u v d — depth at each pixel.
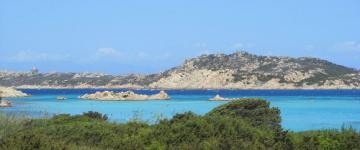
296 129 48.66
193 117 17.61
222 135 16.45
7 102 83.44
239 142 15.91
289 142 16.72
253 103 25.39
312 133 18.23
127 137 16.81
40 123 21.94
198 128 16.66
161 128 17.06
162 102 107.12
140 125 18.81
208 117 17.55
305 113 72.69
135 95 118.75
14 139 13.42
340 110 79.12
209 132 16.52
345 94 164.12
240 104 25.25
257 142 16.23
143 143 16.28
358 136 17.62
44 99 121.25
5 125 19.58
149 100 116.75
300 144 16.88
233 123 17.38
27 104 93.62
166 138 16.27
